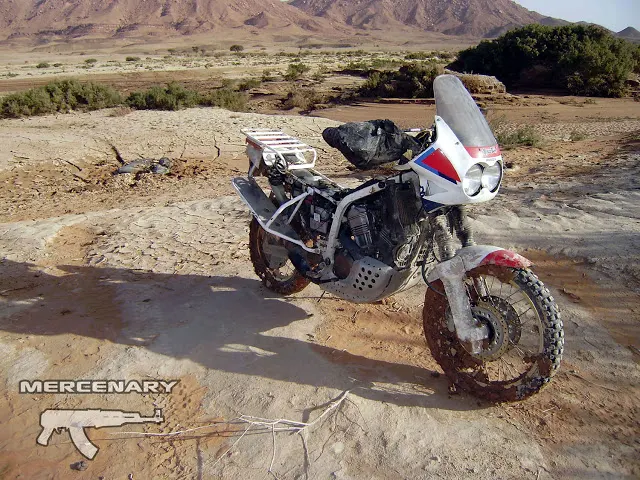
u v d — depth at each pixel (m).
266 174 5.88
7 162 15.28
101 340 5.26
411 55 90.25
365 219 4.61
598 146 14.64
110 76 61.41
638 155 12.16
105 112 24.45
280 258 6.04
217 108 26.38
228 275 6.71
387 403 4.16
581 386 4.32
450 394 4.26
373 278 4.46
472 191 3.95
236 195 10.70
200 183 13.38
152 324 5.52
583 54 36.84
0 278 6.78
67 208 11.28
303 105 32.78
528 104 31.67
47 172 14.67
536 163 12.24
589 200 8.23
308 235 5.34
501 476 3.45
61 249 7.88
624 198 8.20
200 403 4.33
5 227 8.96
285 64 83.81
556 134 19.02
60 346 5.17
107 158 16.34
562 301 5.56
